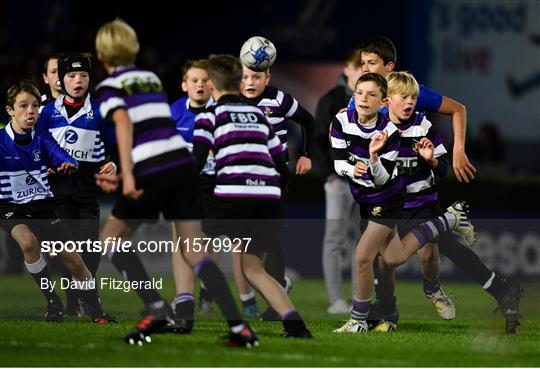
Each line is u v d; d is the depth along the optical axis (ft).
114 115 91.86
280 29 215.31
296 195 195.31
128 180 91.35
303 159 121.60
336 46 215.31
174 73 159.94
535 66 230.89
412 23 218.18
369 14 215.10
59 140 118.52
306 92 216.13
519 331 115.24
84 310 119.14
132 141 93.25
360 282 110.63
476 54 228.22
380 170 106.52
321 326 118.32
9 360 89.04
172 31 215.31
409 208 112.88
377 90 107.34
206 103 116.06
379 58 115.96
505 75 230.27
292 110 120.06
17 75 177.47
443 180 196.85
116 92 92.63
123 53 93.97
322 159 134.62
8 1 201.36
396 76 110.52
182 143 95.04
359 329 111.55
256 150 98.48
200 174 105.81
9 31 200.23
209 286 95.55
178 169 93.97
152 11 214.90
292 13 215.31
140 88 94.02
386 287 114.42
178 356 91.66
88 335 101.91
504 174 204.23
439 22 225.35
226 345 97.04
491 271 113.70
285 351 95.40
